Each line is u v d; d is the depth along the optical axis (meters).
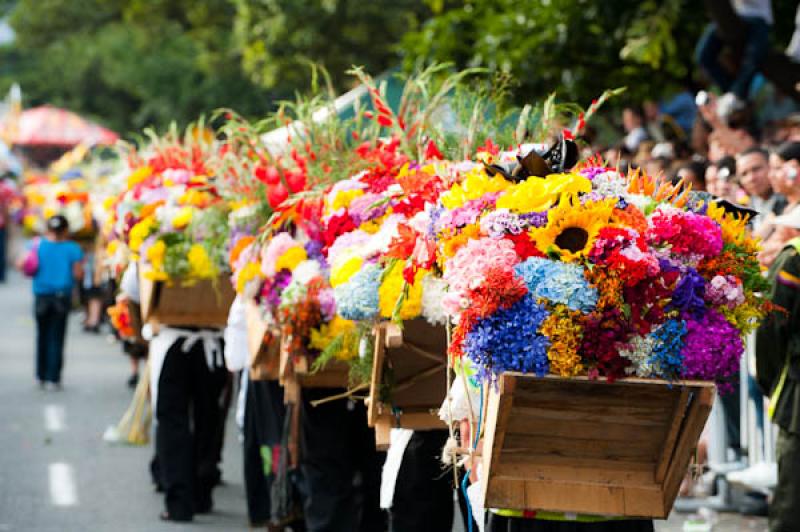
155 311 13.42
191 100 59.50
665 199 7.08
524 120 9.74
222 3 47.25
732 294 6.77
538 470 7.19
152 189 13.59
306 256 10.69
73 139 68.31
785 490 10.18
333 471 11.04
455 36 19.48
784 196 12.93
